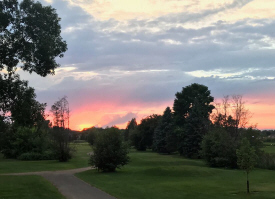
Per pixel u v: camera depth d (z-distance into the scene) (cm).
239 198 1502
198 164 3934
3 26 1622
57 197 1448
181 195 1570
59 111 4538
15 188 1738
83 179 2298
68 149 4553
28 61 1745
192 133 5441
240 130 4297
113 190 1706
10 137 5516
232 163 3516
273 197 1535
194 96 6612
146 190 1728
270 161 3462
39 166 3697
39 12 1675
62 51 1830
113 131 2972
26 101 1733
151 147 8050
